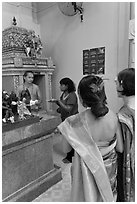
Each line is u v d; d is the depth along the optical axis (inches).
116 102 110.3
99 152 37.7
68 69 137.9
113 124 38.6
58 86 147.6
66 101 95.9
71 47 132.8
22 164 62.6
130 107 41.4
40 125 66.2
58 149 106.1
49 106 138.5
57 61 145.4
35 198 65.5
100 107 36.0
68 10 120.6
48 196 66.6
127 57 100.7
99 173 37.2
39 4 151.9
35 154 67.5
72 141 38.9
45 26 150.9
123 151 43.0
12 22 138.6
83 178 37.9
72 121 41.0
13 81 116.0
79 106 103.2
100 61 115.6
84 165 37.8
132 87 39.9
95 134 38.0
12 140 56.3
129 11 97.0
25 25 147.9
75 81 134.0
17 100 63.4
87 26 120.0
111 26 107.3
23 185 63.7
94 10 114.6
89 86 36.2
